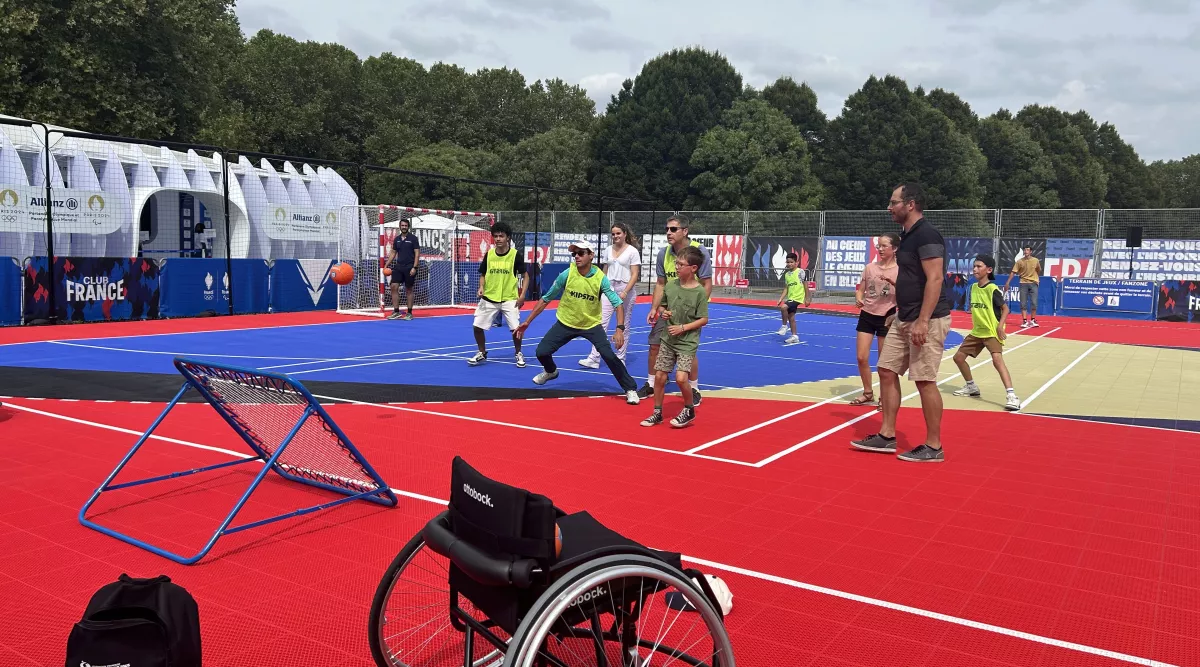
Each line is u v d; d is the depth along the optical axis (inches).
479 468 250.2
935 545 194.1
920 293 270.4
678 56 2116.1
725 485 239.9
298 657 133.9
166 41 1235.9
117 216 767.7
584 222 1402.6
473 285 988.6
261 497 217.9
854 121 2165.4
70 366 432.5
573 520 130.0
